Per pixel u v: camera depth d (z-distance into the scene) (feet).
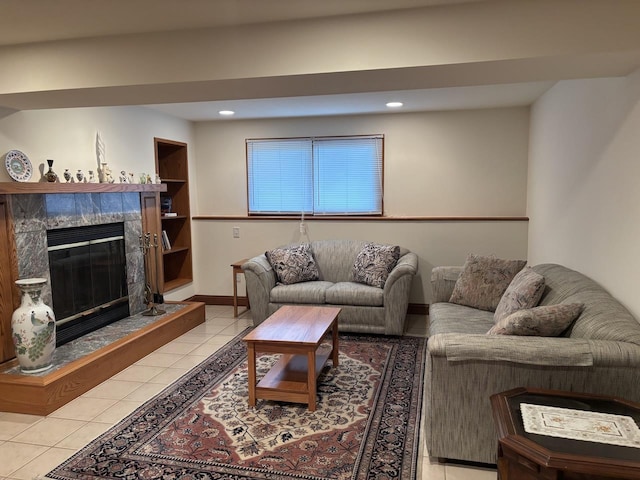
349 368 12.14
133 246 15.26
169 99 10.19
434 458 8.04
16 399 9.80
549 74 8.22
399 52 7.77
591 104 9.98
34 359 10.23
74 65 9.09
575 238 11.07
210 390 10.87
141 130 15.97
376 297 14.61
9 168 10.82
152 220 16.31
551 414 5.90
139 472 7.71
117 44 8.88
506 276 12.28
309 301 15.12
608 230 9.02
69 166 12.75
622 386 6.83
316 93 9.71
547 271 11.43
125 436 8.86
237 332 15.40
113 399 10.44
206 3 7.33
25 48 9.28
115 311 14.44
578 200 10.84
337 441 8.61
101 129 13.99
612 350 6.82
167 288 17.46
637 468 4.72
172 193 18.99
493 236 16.92
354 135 18.20
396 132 17.89
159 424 9.30
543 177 14.39
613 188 8.80
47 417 9.64
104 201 13.87
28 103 10.44
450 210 17.76
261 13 7.82
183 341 14.49
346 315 14.88
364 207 18.45
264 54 8.30
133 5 7.38
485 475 7.57
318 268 17.03
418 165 17.84
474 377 7.40
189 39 8.58
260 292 15.47
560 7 7.10
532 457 5.02
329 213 18.78
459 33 7.51
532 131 16.15
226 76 8.48
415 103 15.72
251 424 9.26
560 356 6.93
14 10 7.54
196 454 8.23
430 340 7.65
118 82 8.93
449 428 7.64
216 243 19.21
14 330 10.14
